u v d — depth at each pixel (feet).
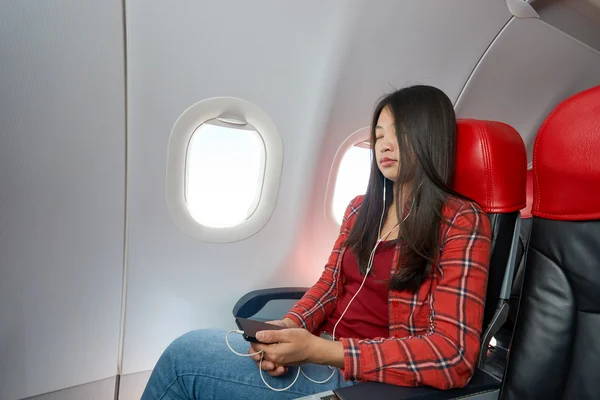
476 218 2.76
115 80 3.59
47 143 3.55
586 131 2.31
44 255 3.85
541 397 2.47
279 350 2.45
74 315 4.22
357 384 2.43
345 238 3.78
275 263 5.03
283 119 4.35
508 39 5.03
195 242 4.54
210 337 3.00
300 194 4.81
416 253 2.84
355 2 3.81
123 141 3.85
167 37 3.58
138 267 4.40
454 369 2.43
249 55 3.91
